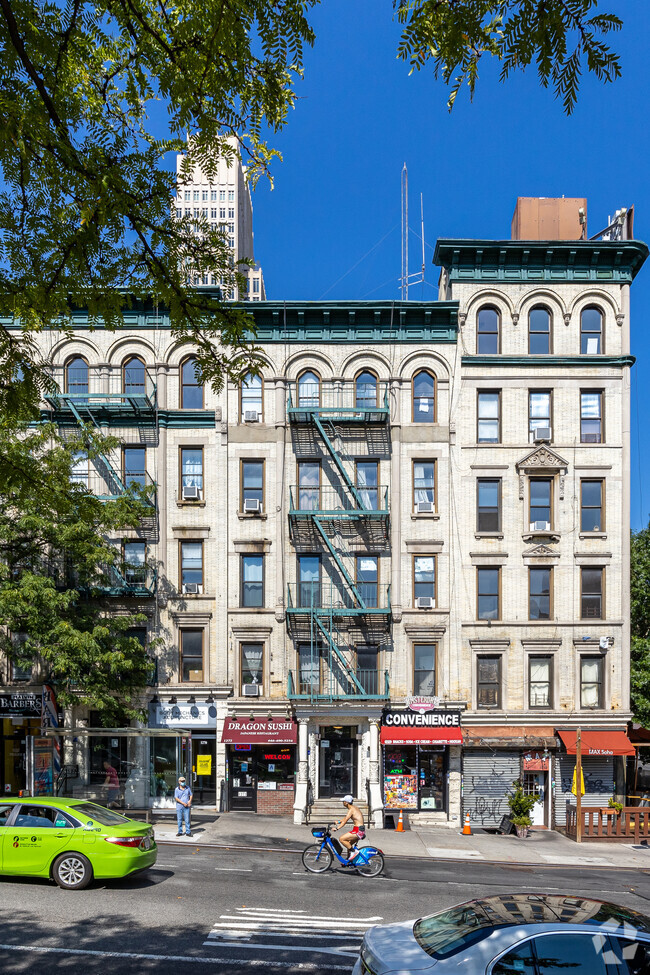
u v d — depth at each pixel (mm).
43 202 6211
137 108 6398
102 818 13883
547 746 24906
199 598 26094
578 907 7156
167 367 26875
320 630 25812
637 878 17578
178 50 5730
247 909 12414
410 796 25266
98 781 24547
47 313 6879
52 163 5812
